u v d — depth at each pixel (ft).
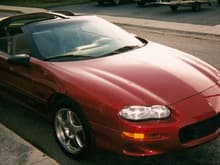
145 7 70.13
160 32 42.04
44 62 14.79
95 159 13.62
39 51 15.38
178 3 59.31
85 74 13.51
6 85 17.29
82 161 13.64
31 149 14.06
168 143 11.66
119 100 11.95
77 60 14.85
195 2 58.85
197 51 31.24
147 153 11.64
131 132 11.48
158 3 62.44
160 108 11.78
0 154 13.79
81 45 15.97
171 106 12.03
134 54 15.64
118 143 11.89
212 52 30.63
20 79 15.90
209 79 14.03
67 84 13.24
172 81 13.25
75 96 12.82
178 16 55.01
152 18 54.13
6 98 18.07
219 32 39.73
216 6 65.77
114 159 13.56
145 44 17.40
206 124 12.41
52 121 14.60
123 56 15.33
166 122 11.60
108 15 60.29
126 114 11.61
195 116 12.00
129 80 13.08
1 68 17.25
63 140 14.26
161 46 17.42
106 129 12.10
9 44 17.28
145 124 11.46
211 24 45.50
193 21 48.93
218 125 12.84
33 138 15.70
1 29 18.25
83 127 12.91
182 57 15.96
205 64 15.76
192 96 12.63
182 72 14.08
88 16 18.37
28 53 15.75
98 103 12.18
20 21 17.60
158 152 11.69
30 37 16.01
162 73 13.76
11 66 16.30
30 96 15.57
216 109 12.65
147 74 13.60
